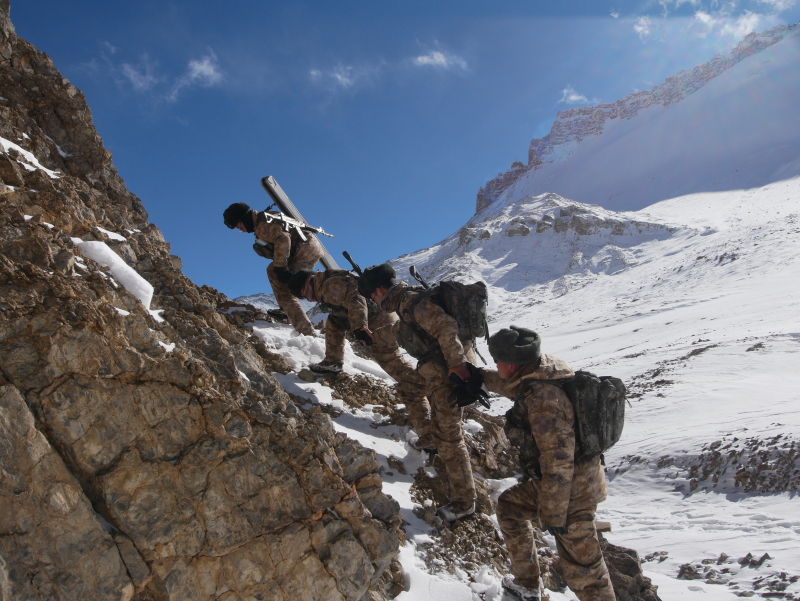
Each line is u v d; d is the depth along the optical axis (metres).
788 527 15.15
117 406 2.65
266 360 5.82
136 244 3.79
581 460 3.39
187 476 2.74
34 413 2.48
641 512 20.59
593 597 3.40
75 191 3.64
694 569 12.52
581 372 3.40
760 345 41.09
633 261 165.12
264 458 2.94
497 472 5.25
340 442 3.40
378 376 6.49
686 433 26.48
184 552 2.65
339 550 3.02
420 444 4.80
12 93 4.29
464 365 3.81
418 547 3.84
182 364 2.85
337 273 5.29
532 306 145.50
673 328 70.00
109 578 2.46
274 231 6.21
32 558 2.33
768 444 22.11
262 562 2.82
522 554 3.62
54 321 2.58
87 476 2.56
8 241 2.75
